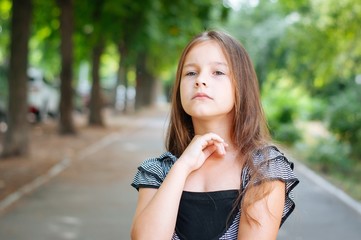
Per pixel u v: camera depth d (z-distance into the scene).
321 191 9.55
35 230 6.41
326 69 15.13
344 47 14.40
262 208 1.64
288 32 17.36
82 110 29.48
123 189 9.10
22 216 7.04
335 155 12.77
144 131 21.97
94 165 11.77
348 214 7.68
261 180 1.66
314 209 7.94
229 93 1.79
